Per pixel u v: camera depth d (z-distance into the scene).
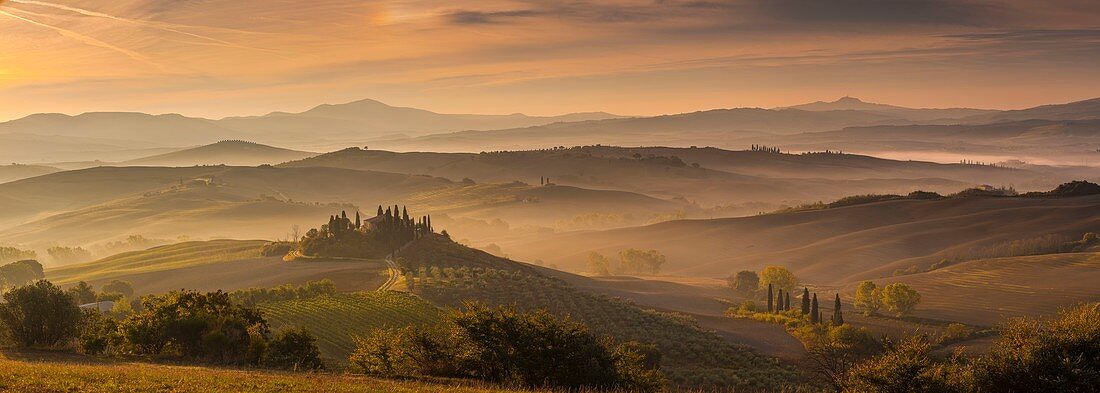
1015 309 168.25
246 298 107.25
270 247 195.75
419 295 127.75
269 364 43.59
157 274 160.50
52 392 23.06
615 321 117.94
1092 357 26.31
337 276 149.25
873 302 159.62
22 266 172.75
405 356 35.06
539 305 127.50
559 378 33.25
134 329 43.97
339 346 79.38
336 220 187.75
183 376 27.98
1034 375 26.47
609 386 33.25
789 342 112.38
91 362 36.47
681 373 75.19
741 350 98.06
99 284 154.12
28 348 42.88
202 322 44.53
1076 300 175.25
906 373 27.89
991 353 28.03
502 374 33.78
